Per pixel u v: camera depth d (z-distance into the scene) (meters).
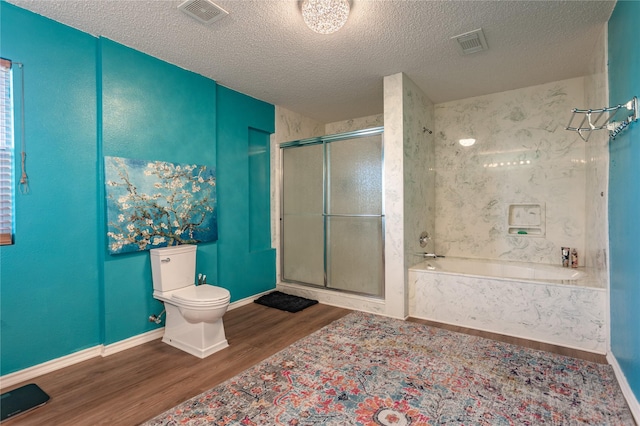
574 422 1.59
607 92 2.25
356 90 3.54
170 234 2.80
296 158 4.06
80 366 2.22
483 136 3.70
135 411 1.72
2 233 1.98
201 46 2.52
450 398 1.80
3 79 1.98
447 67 2.94
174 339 2.56
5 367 1.97
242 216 3.64
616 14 2.02
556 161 3.31
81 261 2.31
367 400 1.79
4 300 1.97
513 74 3.11
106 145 2.39
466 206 3.80
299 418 1.64
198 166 3.04
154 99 2.69
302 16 2.10
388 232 3.18
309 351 2.41
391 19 2.17
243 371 2.13
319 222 3.85
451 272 3.02
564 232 3.27
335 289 3.71
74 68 2.26
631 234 1.77
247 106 3.69
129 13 2.08
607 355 2.27
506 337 2.66
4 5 1.96
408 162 3.19
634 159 1.71
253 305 3.63
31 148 2.07
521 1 1.99
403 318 3.11
